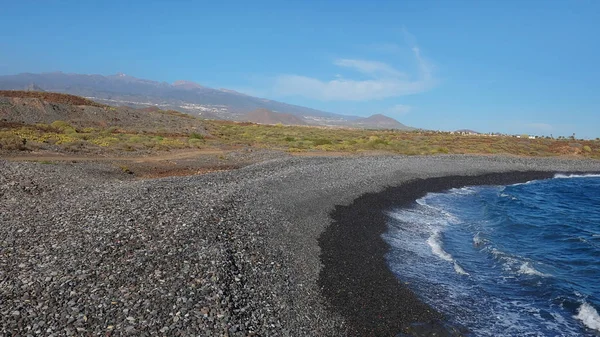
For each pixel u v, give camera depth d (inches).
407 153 2447.1
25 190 778.8
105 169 1180.5
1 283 387.5
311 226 754.2
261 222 694.5
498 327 436.8
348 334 400.8
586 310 477.1
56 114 2405.3
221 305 381.1
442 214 1022.4
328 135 3602.4
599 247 757.3
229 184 974.4
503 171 2025.1
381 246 698.2
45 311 341.4
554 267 639.8
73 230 550.0
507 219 987.3
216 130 3184.1
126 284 402.0
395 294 506.0
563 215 1083.9
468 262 651.5
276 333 367.6
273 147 2378.2
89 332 315.9
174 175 1259.8
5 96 2347.4
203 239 546.9
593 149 3272.6
